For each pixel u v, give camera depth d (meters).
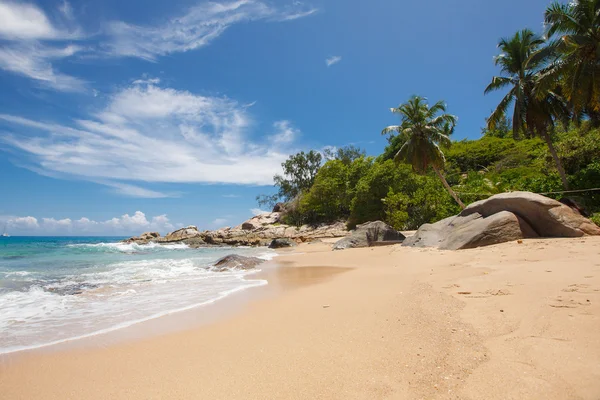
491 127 26.02
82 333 5.45
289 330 5.04
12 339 5.18
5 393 3.42
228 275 12.14
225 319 5.99
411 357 3.64
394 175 38.19
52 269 15.24
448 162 46.28
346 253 18.73
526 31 24.47
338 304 6.48
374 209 39.62
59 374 3.86
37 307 7.43
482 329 4.19
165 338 5.04
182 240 49.94
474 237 13.55
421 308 5.52
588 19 19.17
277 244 32.81
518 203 13.91
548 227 13.24
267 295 8.05
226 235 50.41
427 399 2.75
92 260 20.31
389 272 10.25
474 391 2.78
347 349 4.06
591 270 6.77
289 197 67.06
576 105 19.94
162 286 9.96
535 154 38.78
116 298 8.30
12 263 18.17
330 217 52.31
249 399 3.04
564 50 20.30
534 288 5.79
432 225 17.92
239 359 4.02
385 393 2.93
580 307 4.45
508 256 10.16
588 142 25.45
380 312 5.61
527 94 24.66
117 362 4.16
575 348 3.29
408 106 29.94
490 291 5.98
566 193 22.75
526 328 4.00
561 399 2.50
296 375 3.46
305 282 9.78
